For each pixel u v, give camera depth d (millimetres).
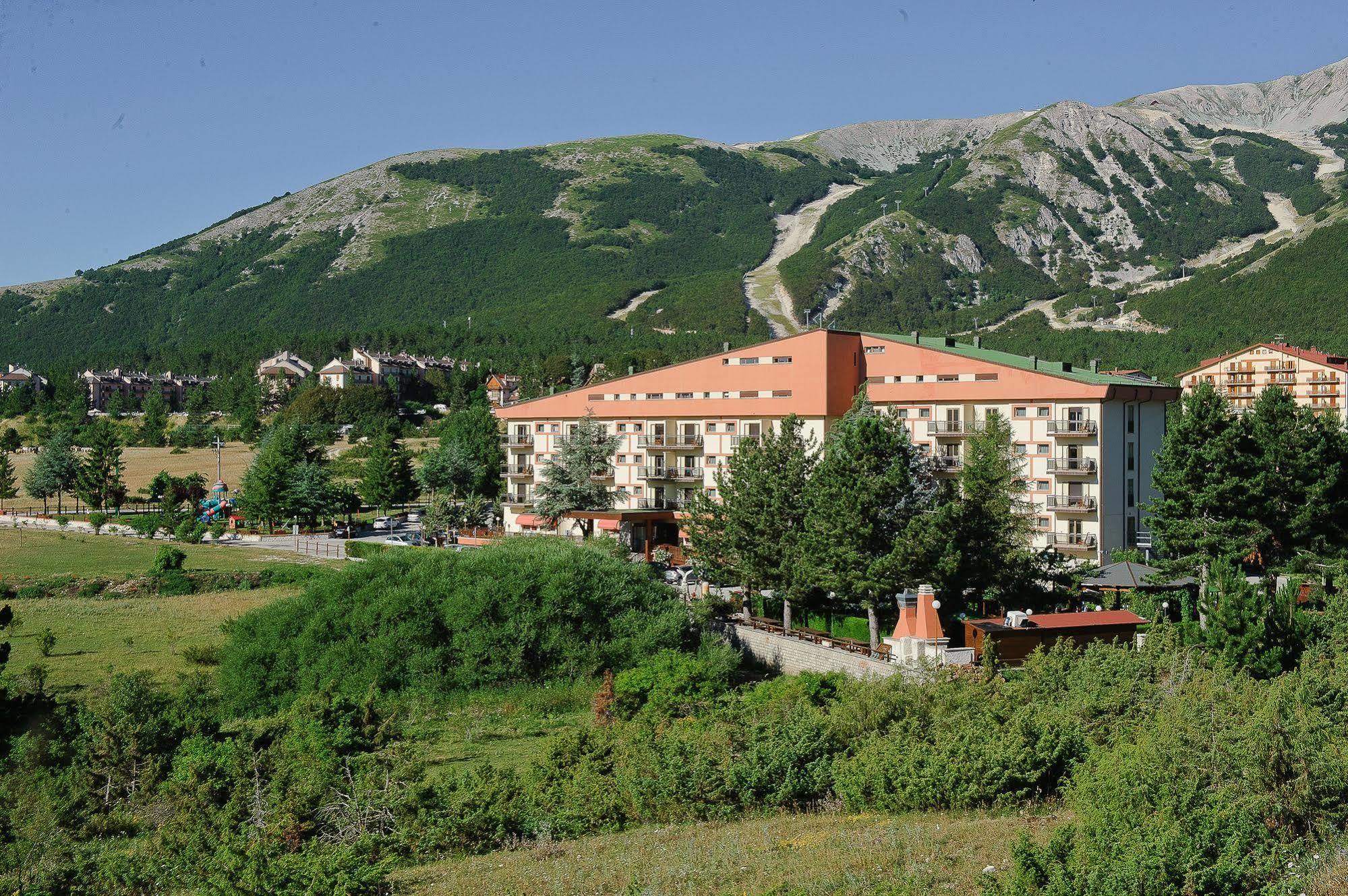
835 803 35000
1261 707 33750
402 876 30547
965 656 52094
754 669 66312
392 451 184125
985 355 105625
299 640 64625
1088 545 89688
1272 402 69750
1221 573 49531
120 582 96062
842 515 63812
